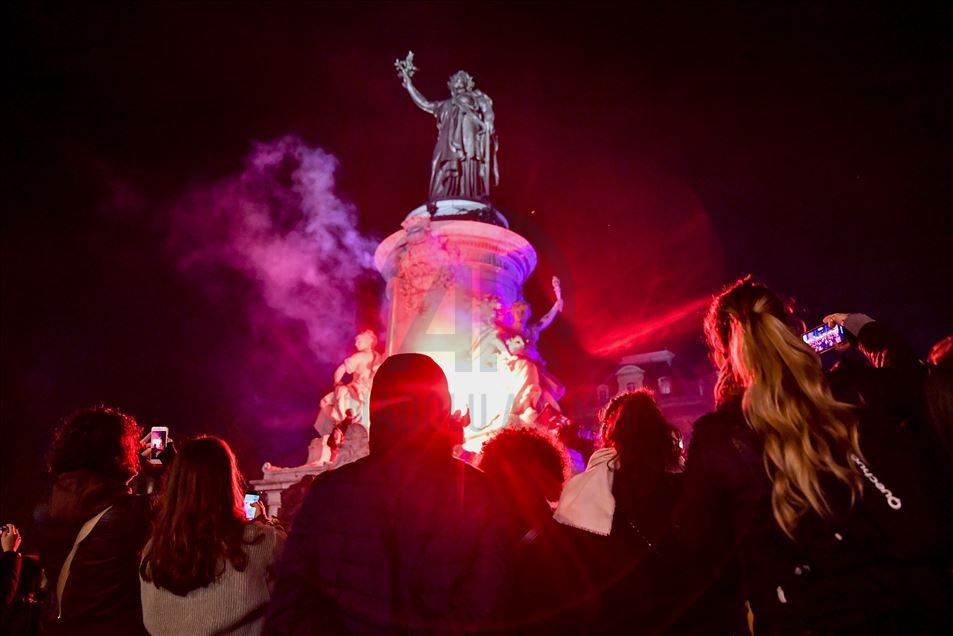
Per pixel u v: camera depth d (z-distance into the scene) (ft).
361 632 8.34
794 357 7.93
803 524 7.53
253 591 11.13
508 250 53.16
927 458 7.71
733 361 8.71
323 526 8.83
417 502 8.82
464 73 60.75
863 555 7.33
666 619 10.39
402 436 9.29
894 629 7.13
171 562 10.75
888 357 9.64
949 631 7.07
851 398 8.25
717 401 8.94
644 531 10.65
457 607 8.43
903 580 7.15
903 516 7.23
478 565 8.64
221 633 10.87
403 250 54.13
